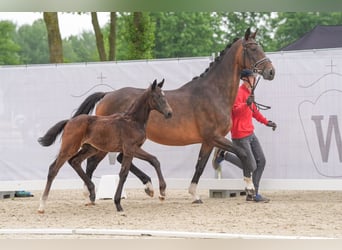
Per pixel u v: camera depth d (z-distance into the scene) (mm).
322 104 14297
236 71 13578
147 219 11812
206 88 13570
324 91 14281
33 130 15719
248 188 13820
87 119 12727
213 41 59531
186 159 15070
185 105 13523
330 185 14242
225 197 15016
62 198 15992
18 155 15781
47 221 11867
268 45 58969
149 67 15281
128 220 11750
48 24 23516
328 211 12367
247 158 13555
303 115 14414
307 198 14891
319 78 14297
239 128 13656
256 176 13906
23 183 15719
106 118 12727
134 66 15344
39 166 15719
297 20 58812
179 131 13508
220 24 60219
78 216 12359
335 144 14227
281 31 59594
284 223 11094
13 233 10492
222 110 13438
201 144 14617
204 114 13414
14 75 15766
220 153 14297
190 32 55094
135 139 12578
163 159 15180
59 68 15617
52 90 15648
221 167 14953
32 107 15711
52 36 23531
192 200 14602
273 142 14594
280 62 14547
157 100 12461
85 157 13508
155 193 16562
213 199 14711
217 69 13664
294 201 14109
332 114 14234
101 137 12625
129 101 13516
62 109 15617
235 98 13672
